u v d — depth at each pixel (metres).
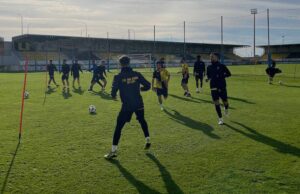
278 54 112.88
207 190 6.19
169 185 6.45
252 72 48.97
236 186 6.35
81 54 87.75
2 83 31.56
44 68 66.62
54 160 7.93
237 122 12.16
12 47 80.56
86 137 10.09
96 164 7.66
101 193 6.14
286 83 29.75
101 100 18.83
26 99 19.30
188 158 8.02
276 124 11.77
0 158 8.05
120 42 93.69
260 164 7.54
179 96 20.39
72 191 6.22
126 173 7.09
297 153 8.34
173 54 103.06
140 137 10.06
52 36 82.12
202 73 22.77
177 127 11.43
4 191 6.21
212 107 15.84
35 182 6.62
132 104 8.28
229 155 8.22
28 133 10.59
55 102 17.94
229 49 114.44
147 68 66.06
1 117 13.43
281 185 6.38
